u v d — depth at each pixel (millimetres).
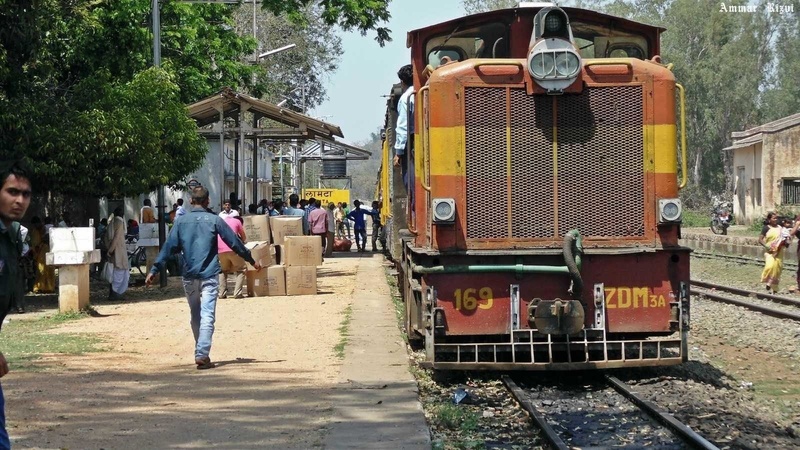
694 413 9336
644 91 10781
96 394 9781
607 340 11352
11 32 18078
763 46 79125
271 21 60719
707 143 80000
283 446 7590
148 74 21516
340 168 52094
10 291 5422
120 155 19453
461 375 11336
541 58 10547
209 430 8180
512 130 10719
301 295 20484
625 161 10773
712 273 29516
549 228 10727
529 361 11539
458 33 12062
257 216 23156
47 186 19750
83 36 21219
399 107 13797
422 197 11453
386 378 10609
